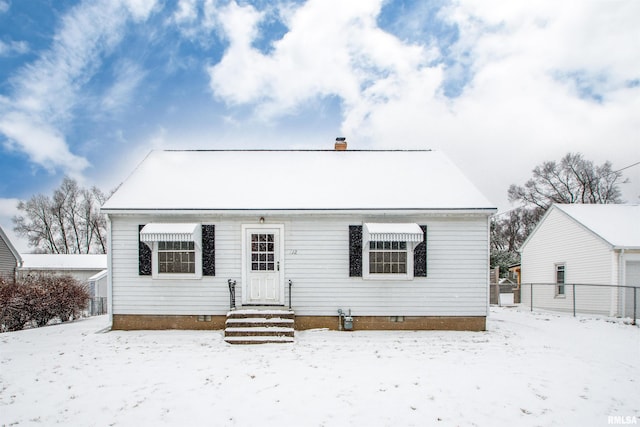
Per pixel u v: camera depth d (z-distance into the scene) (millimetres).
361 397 7301
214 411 6750
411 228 12633
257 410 6773
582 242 20344
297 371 8812
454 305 13102
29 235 54938
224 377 8414
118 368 9133
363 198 13555
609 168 47219
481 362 9555
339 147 18000
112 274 13141
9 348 11156
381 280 13062
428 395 7398
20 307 15016
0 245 28172
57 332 13477
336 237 13219
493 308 23188
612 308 18266
